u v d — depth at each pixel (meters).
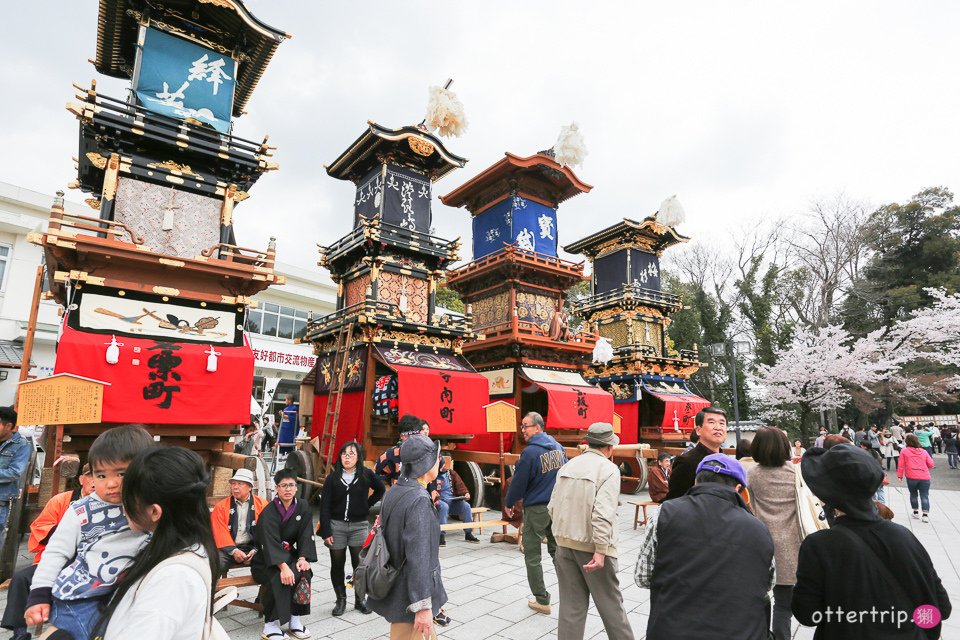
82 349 8.12
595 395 16.77
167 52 10.65
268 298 28.11
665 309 23.56
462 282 19.31
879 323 35.34
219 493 8.94
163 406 8.58
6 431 6.30
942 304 29.95
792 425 33.62
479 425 13.27
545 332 17.75
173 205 10.16
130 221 9.72
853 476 2.61
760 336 33.22
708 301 33.72
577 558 4.52
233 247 9.92
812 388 30.41
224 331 9.88
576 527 4.49
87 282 8.66
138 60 10.33
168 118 9.99
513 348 16.36
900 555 2.48
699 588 2.63
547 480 6.18
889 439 23.36
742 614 2.55
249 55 11.96
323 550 9.36
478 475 12.84
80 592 2.23
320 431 14.21
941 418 37.09
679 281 36.62
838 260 32.91
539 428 6.52
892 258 37.81
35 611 2.27
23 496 7.49
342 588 6.04
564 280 18.66
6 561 6.38
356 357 13.35
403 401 11.90
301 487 12.26
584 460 4.74
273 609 5.13
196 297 9.60
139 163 9.84
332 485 6.11
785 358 31.00
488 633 5.44
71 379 6.88
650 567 3.25
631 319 22.50
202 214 10.52
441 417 12.51
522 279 17.84
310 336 15.09
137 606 1.66
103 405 8.08
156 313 9.27
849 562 2.50
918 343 29.94
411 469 3.83
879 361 29.73
